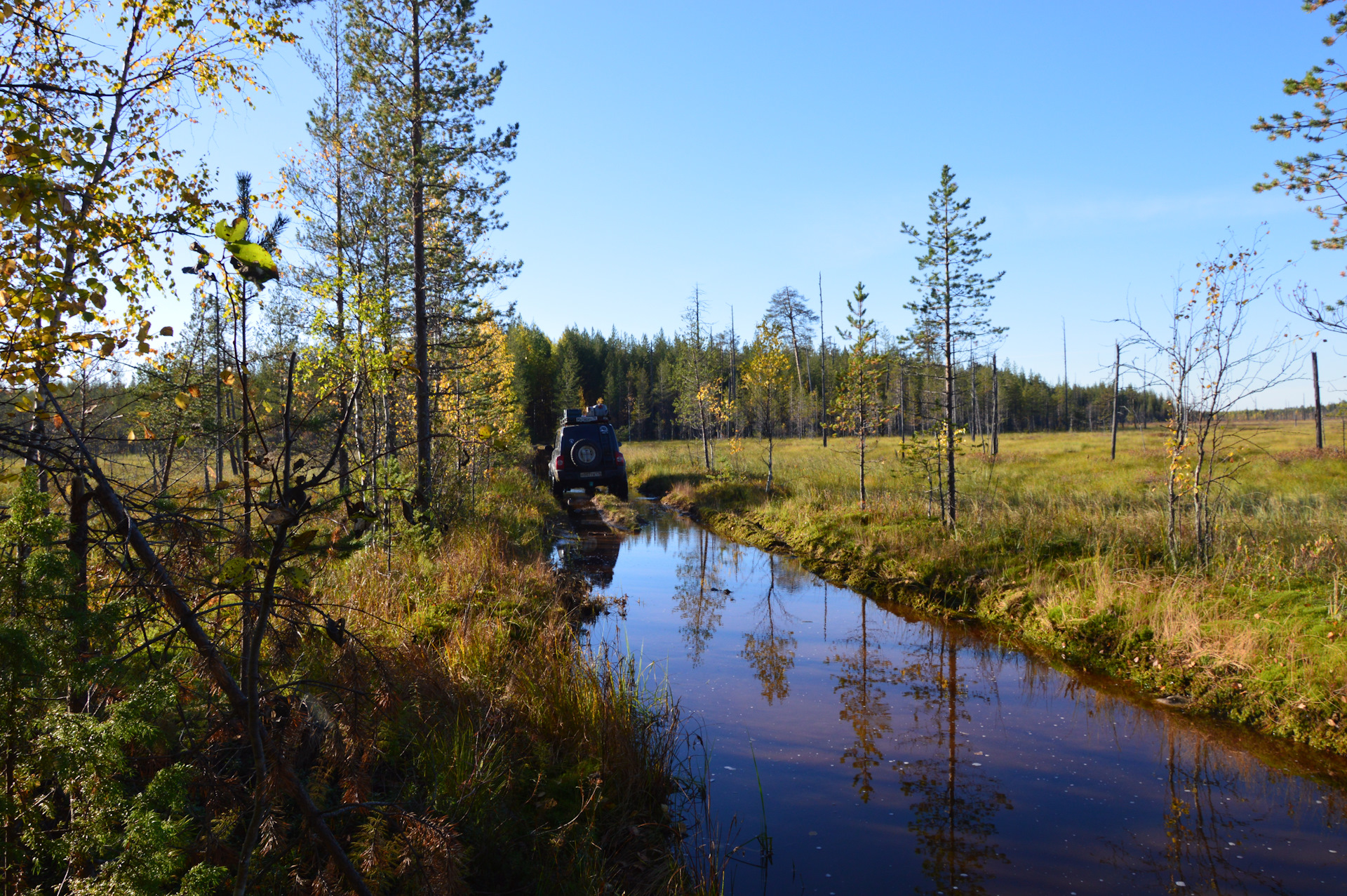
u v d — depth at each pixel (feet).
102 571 7.93
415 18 36.99
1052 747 17.65
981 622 27.96
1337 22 20.52
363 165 38.86
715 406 91.50
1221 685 19.80
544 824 12.44
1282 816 14.39
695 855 13.15
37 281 7.73
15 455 6.98
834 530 41.83
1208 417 27.20
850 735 18.29
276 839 7.88
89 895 6.11
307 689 10.85
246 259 6.08
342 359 20.51
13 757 6.33
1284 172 22.68
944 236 38.88
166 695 6.86
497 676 17.42
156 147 13.30
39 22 11.30
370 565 24.81
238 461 8.26
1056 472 68.13
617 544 46.29
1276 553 26.27
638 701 18.15
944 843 13.58
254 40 14.89
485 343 45.52
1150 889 12.17
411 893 8.57
